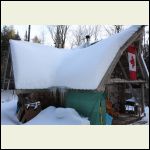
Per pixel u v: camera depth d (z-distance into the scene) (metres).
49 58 14.73
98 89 10.04
